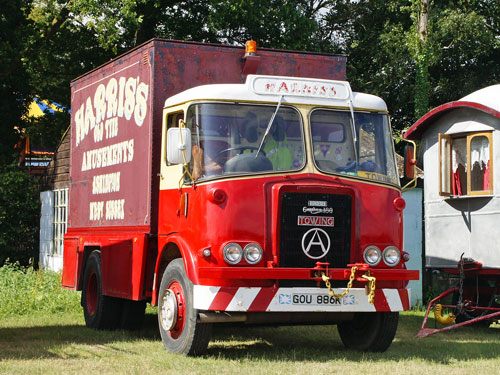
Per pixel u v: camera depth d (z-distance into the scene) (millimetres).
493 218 12430
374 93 30016
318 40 30984
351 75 30812
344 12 32281
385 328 9133
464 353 9344
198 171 8555
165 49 9805
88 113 12156
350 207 8664
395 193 8977
